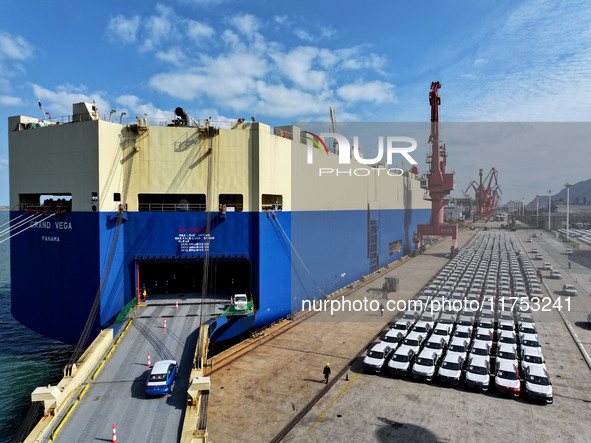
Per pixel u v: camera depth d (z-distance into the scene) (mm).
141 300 34688
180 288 38000
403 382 26016
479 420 21219
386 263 70188
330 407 22734
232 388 25094
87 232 31891
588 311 43375
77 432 17000
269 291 36531
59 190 33656
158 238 33688
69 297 33125
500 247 91625
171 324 28984
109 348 24625
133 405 19188
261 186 35188
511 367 25438
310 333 35812
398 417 21594
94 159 31547
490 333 31484
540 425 20703
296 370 27859
